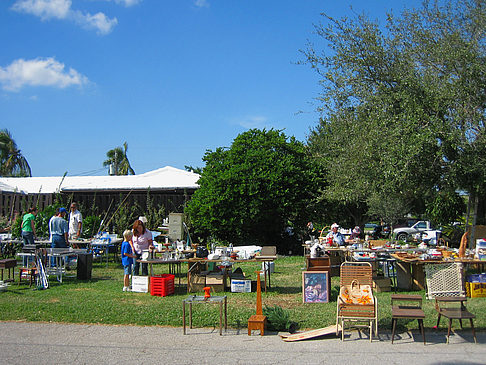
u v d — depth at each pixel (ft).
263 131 65.62
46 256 37.29
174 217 46.62
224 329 24.98
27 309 28.89
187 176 77.87
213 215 60.08
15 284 37.60
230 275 35.37
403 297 23.80
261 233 64.44
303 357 19.65
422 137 32.99
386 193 39.75
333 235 43.70
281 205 59.21
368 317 22.31
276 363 18.97
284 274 42.27
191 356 20.25
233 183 59.77
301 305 29.35
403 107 36.11
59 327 25.81
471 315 21.25
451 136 32.63
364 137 39.34
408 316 20.85
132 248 35.32
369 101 39.63
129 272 37.01
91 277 41.27
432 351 19.89
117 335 24.02
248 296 32.12
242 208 59.06
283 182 59.77
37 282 36.27
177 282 38.86
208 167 64.34
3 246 54.13
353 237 50.65
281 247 66.85
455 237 64.90
